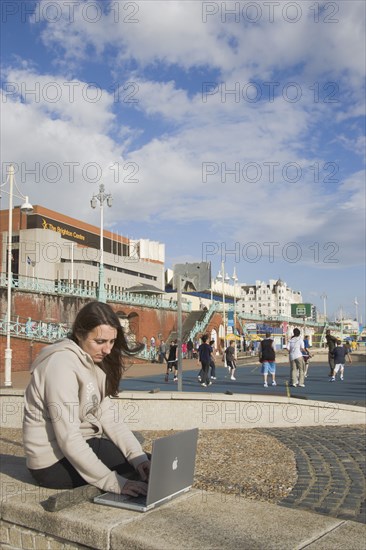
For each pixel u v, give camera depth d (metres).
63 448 3.22
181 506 2.99
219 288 104.00
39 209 70.56
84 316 3.52
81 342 3.56
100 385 3.65
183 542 2.47
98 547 2.66
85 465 3.18
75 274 68.81
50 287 46.34
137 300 56.38
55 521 2.85
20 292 41.41
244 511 2.91
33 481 3.58
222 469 7.55
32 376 3.41
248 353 62.75
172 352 25.31
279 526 2.68
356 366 42.88
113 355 3.74
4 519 3.11
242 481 6.86
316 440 10.03
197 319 67.88
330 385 22.70
